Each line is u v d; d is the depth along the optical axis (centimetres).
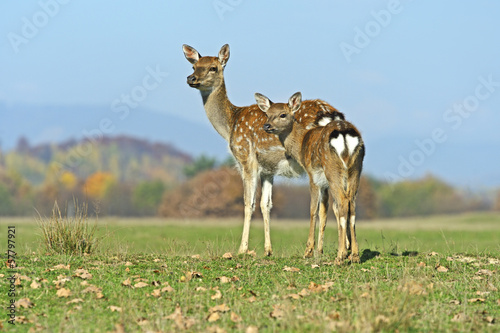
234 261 2342
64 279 1948
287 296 1775
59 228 2559
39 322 1565
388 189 14675
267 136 2597
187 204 12475
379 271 2133
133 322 1563
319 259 2309
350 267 2192
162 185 16600
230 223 8169
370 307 1524
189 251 2859
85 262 2250
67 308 1686
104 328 1509
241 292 1862
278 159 2608
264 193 2702
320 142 2259
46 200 15925
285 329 1466
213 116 2833
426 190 15288
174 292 1834
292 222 9381
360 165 2195
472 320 1541
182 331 1483
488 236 5388
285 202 11750
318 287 1872
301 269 2195
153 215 15900
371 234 5544
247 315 1605
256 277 2052
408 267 2139
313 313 1551
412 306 1565
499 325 1520
